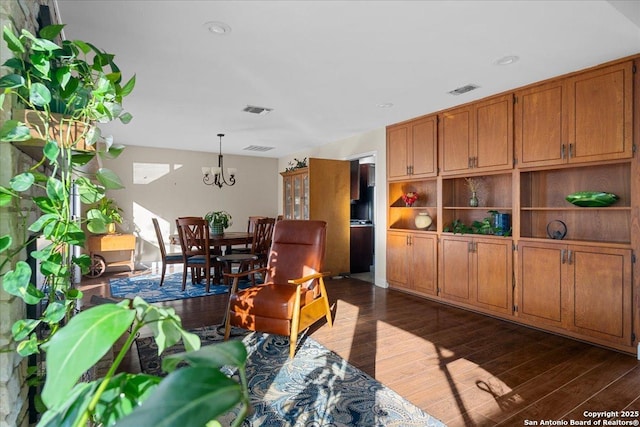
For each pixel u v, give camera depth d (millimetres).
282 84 3375
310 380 2295
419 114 4406
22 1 1200
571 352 2752
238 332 3189
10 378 1038
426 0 2012
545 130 3217
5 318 1031
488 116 3703
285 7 2084
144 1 2023
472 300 3855
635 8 2184
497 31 2354
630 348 2680
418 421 1862
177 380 568
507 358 2648
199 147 6797
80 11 2117
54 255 1085
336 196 5824
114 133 5531
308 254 3312
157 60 2832
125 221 6492
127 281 5375
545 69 2988
